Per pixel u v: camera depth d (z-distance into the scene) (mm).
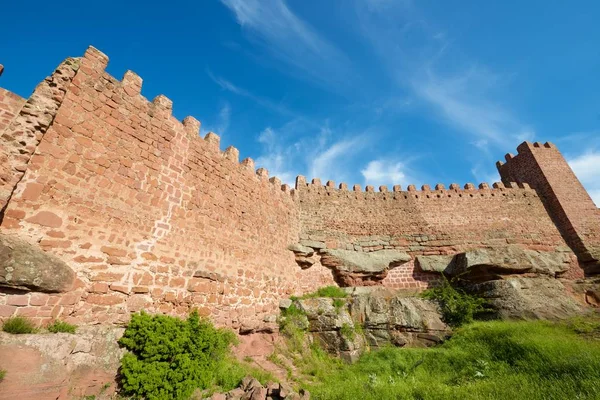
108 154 7953
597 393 5566
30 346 5109
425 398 6578
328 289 16172
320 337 12594
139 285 7805
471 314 13883
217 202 11414
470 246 19094
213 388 6754
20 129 6820
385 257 17875
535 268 16516
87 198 7211
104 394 5477
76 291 6445
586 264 19203
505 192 22219
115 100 8539
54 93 7484
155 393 5828
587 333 10477
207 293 9758
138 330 6758
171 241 9055
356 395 7102
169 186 9508
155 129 9555
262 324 11461
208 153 11609
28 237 5961
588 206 21281
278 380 8336
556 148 24750
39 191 6340
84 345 5820
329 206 19625
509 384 6883
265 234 14117
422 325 13406
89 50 8203
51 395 4879
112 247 7453
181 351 6820
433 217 20328
